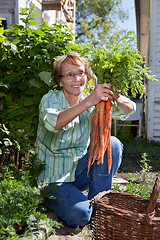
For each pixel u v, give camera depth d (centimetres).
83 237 212
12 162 289
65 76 224
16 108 279
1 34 264
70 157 238
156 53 655
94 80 346
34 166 237
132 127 740
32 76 281
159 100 655
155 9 646
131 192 297
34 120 285
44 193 216
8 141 269
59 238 209
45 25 306
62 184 232
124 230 170
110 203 219
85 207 220
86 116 243
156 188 164
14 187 197
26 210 192
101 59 218
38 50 279
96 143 222
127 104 239
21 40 279
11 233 165
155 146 605
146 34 1080
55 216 231
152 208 162
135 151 535
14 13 681
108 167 227
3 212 181
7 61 272
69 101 237
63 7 770
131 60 214
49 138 235
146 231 163
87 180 244
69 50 300
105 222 177
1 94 264
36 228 199
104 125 219
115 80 210
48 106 227
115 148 238
